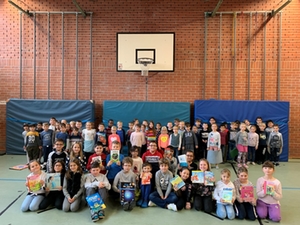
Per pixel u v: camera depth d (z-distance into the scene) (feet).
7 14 25.11
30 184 12.04
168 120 23.80
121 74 25.04
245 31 24.20
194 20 24.56
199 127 22.20
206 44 24.52
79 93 25.25
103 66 25.09
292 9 23.71
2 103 25.20
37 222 10.71
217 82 24.57
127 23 24.93
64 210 11.71
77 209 11.82
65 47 25.13
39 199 11.98
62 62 25.00
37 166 12.18
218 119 23.26
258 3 23.99
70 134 20.53
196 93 24.76
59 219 11.01
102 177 12.32
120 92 25.16
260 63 24.17
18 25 25.11
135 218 11.21
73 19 24.99
